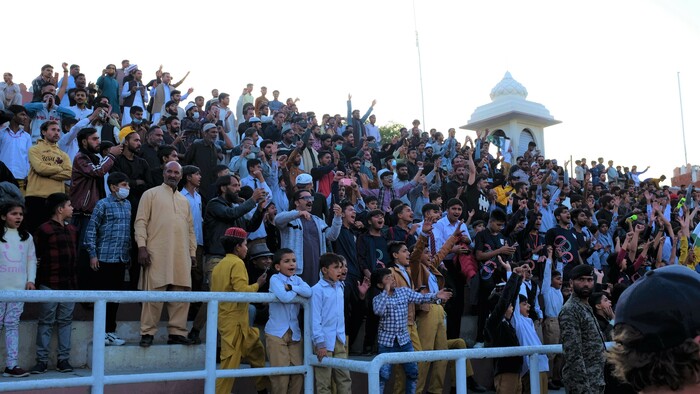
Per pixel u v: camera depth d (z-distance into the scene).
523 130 26.61
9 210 6.27
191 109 13.72
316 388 6.12
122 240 7.27
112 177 7.30
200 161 9.80
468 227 11.56
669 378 1.83
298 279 6.07
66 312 6.57
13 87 12.70
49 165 7.93
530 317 9.02
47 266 6.63
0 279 6.11
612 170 23.78
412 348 7.28
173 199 7.19
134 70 15.42
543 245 10.17
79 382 4.57
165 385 6.13
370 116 19.92
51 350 6.68
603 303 8.39
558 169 20.58
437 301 8.12
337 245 8.53
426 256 8.35
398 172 13.30
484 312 9.19
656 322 1.83
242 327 6.40
